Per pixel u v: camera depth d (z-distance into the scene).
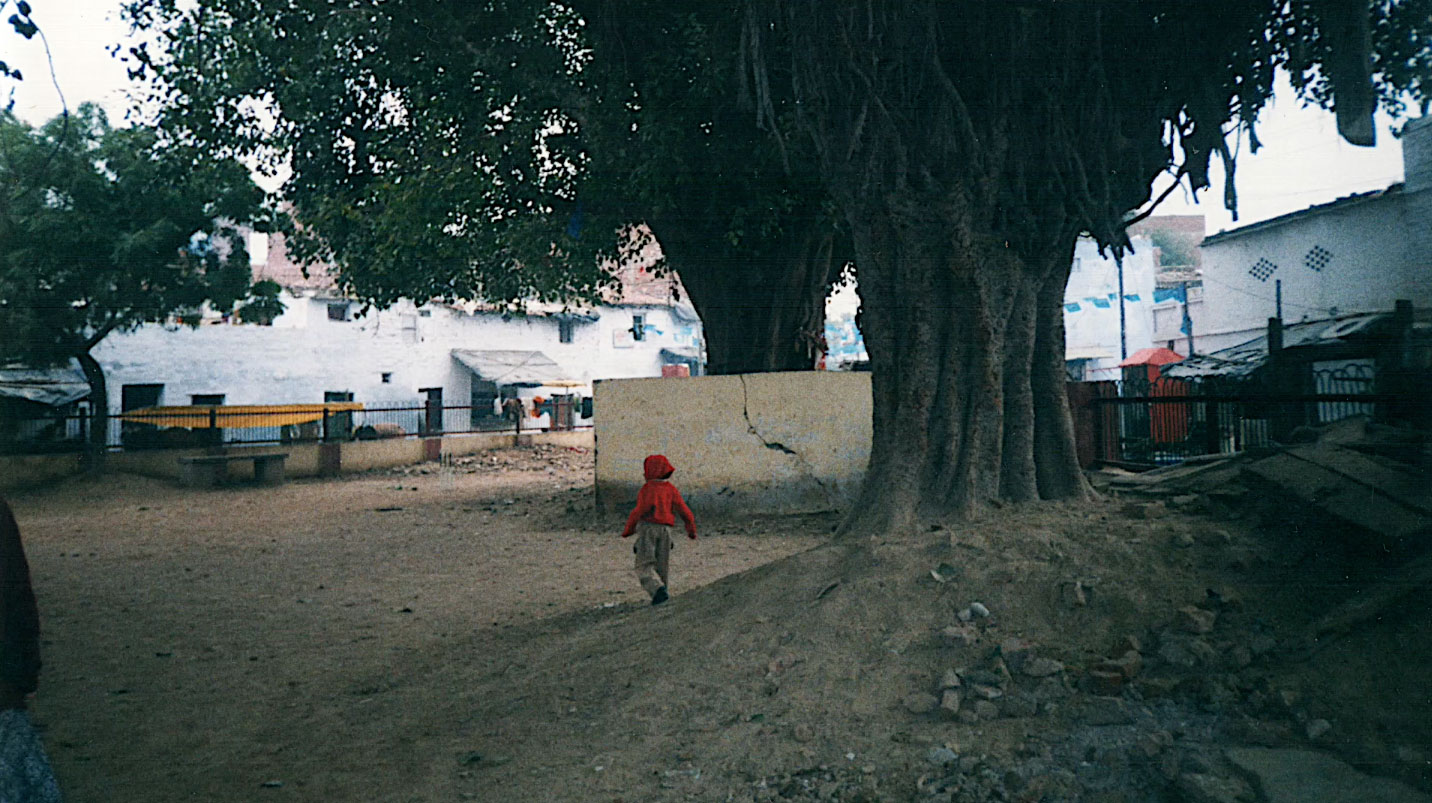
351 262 16.92
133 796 4.12
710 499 13.79
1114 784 3.21
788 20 7.09
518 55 13.52
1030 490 6.48
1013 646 4.13
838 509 13.76
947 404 6.44
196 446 24.81
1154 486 6.29
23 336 21.56
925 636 4.47
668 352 47.06
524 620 7.85
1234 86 6.84
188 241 23.53
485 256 16.11
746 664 4.71
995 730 3.69
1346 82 6.00
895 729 3.86
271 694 5.93
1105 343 43.94
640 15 13.01
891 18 6.41
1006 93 6.50
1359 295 20.92
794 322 16.52
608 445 14.11
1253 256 27.98
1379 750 3.03
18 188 20.12
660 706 4.49
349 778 4.21
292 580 10.38
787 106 12.23
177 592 9.72
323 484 23.23
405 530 14.55
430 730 4.81
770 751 3.85
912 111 6.54
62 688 6.11
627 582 9.61
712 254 15.73
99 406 23.81
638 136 13.14
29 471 20.70
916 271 6.55
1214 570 4.38
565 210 15.38
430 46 13.85
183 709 5.61
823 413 13.85
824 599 5.05
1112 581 4.45
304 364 33.44
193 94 15.15
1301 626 3.81
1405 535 3.94
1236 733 3.33
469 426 38.03
